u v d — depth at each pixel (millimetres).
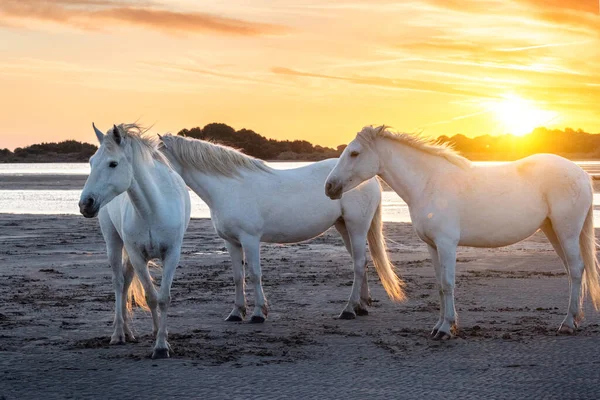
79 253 16516
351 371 6664
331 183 8430
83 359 7242
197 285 12078
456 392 5922
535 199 8234
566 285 11633
